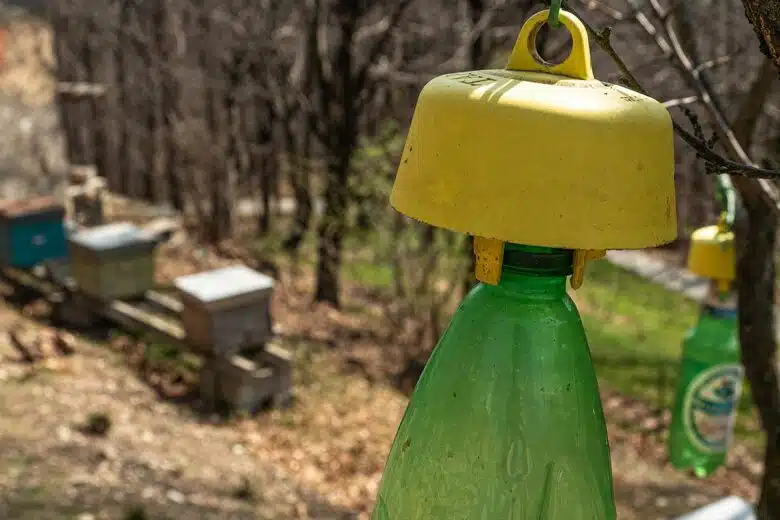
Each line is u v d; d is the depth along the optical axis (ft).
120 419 23.06
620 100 3.97
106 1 48.62
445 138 4.02
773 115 21.25
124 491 19.11
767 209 10.62
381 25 38.29
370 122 39.09
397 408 28.17
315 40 36.81
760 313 10.95
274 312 36.09
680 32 11.80
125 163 52.80
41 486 18.49
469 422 4.26
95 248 27.17
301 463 23.16
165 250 41.63
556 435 4.22
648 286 49.57
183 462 21.48
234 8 42.01
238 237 46.06
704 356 12.60
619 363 35.83
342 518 20.48
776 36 4.67
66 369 25.27
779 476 9.93
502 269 4.33
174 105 47.50
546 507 4.23
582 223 3.80
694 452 13.04
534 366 4.22
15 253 29.43
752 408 32.53
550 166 3.78
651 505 23.12
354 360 31.78
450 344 4.42
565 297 4.46
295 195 40.75
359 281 42.63
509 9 34.30
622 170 3.84
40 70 65.98
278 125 46.65
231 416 24.88
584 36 4.20
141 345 28.09
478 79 4.16
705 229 11.46
